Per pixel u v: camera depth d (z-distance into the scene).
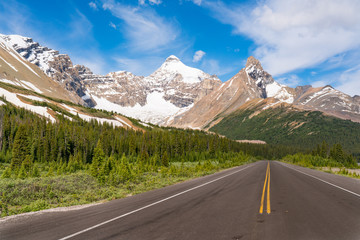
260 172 28.06
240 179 19.69
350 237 5.28
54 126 92.56
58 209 9.54
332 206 8.83
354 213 7.68
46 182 16.02
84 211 8.74
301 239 5.14
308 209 8.29
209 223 6.48
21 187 14.11
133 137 96.94
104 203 10.59
